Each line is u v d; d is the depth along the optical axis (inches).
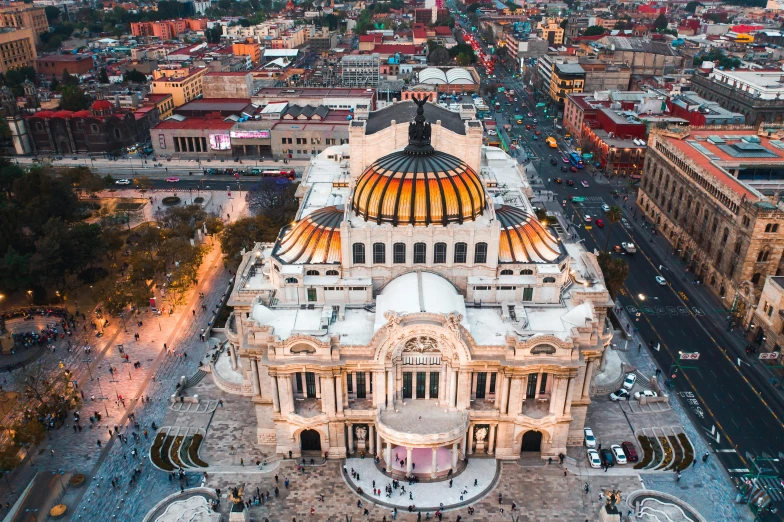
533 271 4741.6
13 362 5625.0
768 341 5777.6
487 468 4466.0
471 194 4741.6
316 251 4845.0
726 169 7623.0
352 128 5954.7
